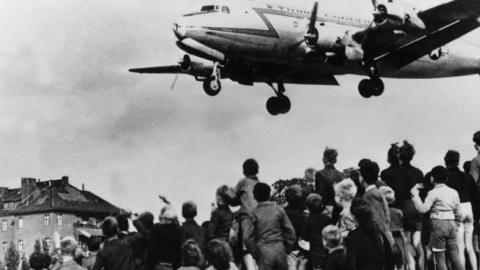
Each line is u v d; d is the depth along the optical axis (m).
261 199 8.62
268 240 8.45
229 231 9.10
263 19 18.19
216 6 18.09
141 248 8.28
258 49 18.36
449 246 9.79
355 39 18.59
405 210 10.08
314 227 8.84
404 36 18.33
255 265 9.70
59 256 8.08
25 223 55.81
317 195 8.94
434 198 9.82
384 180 10.18
